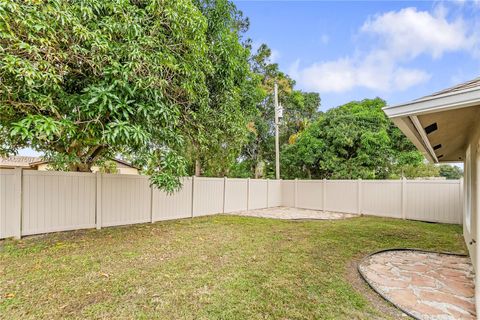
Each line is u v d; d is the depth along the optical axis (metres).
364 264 4.38
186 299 3.02
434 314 2.77
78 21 4.16
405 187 9.48
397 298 3.15
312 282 3.56
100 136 4.86
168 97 5.66
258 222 8.45
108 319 2.58
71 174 6.42
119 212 7.30
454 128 3.89
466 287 3.49
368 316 2.71
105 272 3.82
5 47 3.81
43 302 2.90
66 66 4.30
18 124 3.81
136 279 3.58
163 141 6.01
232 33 8.16
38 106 4.32
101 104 4.19
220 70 7.26
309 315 2.70
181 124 6.87
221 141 8.70
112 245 5.29
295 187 13.18
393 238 6.25
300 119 18.22
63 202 6.28
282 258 4.58
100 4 4.54
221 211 10.67
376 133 12.10
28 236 5.74
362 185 10.70
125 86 4.43
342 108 14.91
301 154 14.10
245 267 4.10
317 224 8.14
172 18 4.96
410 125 2.96
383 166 12.59
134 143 4.95
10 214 5.53
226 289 3.30
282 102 17.61
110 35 4.57
